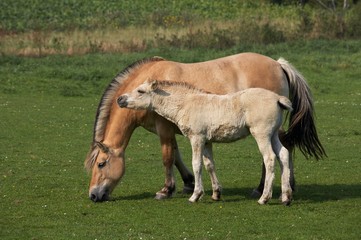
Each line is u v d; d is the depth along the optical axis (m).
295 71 14.64
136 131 23.19
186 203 13.77
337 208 13.28
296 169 17.58
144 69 14.38
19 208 13.52
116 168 14.06
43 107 27.11
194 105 13.30
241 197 14.38
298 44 40.03
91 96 30.09
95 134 14.34
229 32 41.03
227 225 12.13
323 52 38.88
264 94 13.11
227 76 14.19
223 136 13.30
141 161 18.72
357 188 15.26
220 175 17.03
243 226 12.06
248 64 14.38
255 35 40.69
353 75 33.75
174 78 14.08
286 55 37.56
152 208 13.42
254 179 16.55
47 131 22.89
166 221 12.45
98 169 14.03
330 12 47.81
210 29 42.59
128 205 13.73
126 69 14.48
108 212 13.18
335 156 19.11
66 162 18.56
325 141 21.22
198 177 13.57
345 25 43.16
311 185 15.65
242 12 57.19
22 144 20.94
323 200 13.98
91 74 33.00
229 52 37.59
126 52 38.28
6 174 16.95
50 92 30.42
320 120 24.48
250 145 20.98
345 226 12.06
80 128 23.48
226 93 14.06
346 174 16.92
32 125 23.73
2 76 32.56
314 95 30.02
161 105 13.41
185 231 11.82
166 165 14.20
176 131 14.21
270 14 55.03
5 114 25.50
